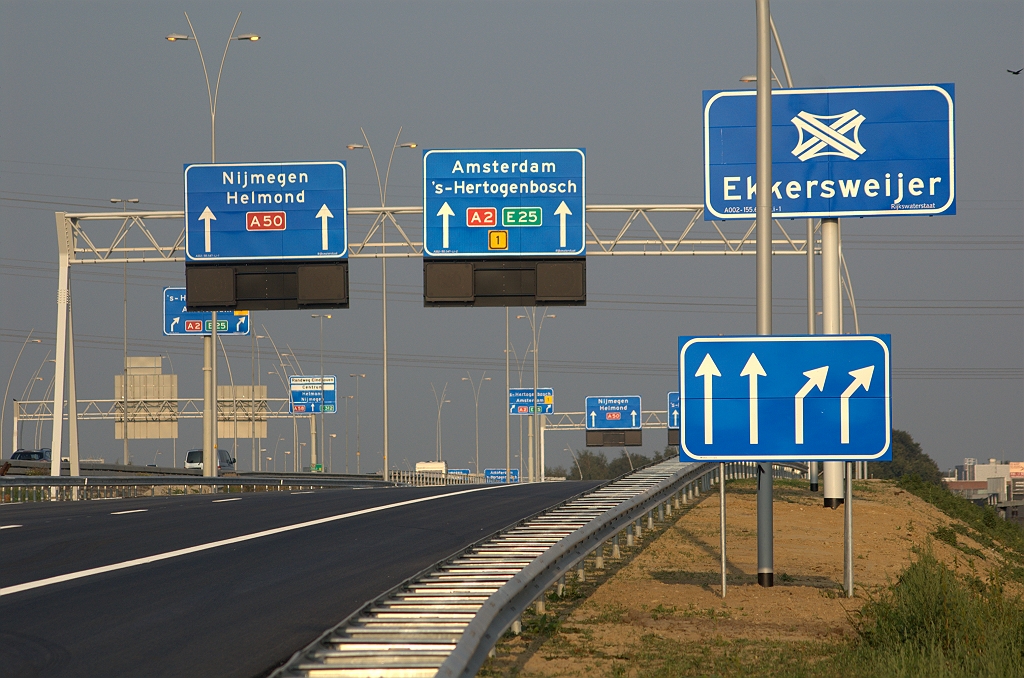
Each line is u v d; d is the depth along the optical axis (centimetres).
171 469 13675
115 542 3834
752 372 2767
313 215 6338
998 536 7256
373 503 5756
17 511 5322
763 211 2991
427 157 6247
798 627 2516
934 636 2203
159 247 6950
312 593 2778
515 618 2177
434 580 2527
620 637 2353
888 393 2734
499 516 4881
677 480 4966
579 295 6188
